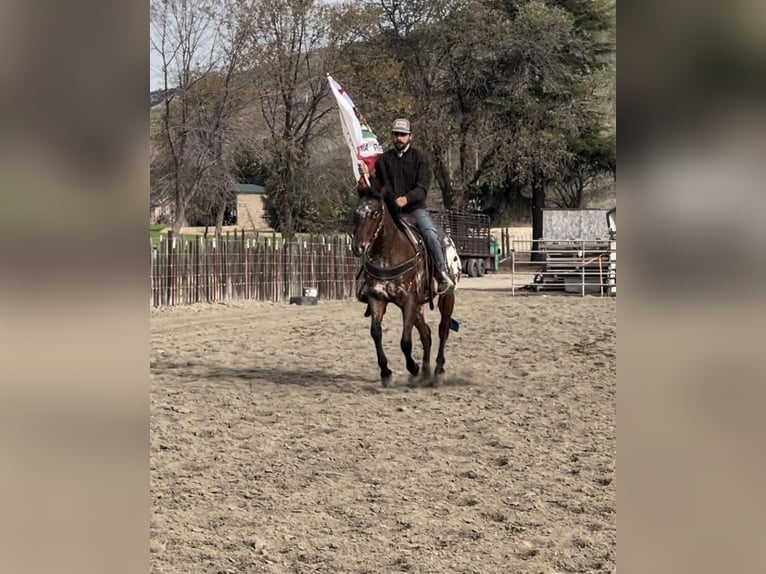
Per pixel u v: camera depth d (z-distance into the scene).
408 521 5.30
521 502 5.68
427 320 17.83
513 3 46.34
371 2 41.59
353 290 26.33
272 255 23.02
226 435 7.77
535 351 13.07
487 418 8.44
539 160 44.47
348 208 40.22
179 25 30.20
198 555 4.67
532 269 45.50
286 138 37.03
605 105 46.66
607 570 4.43
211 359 12.58
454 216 36.06
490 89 44.84
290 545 4.87
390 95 40.41
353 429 8.02
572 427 7.98
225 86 32.78
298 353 13.23
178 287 19.80
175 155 30.98
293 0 35.38
